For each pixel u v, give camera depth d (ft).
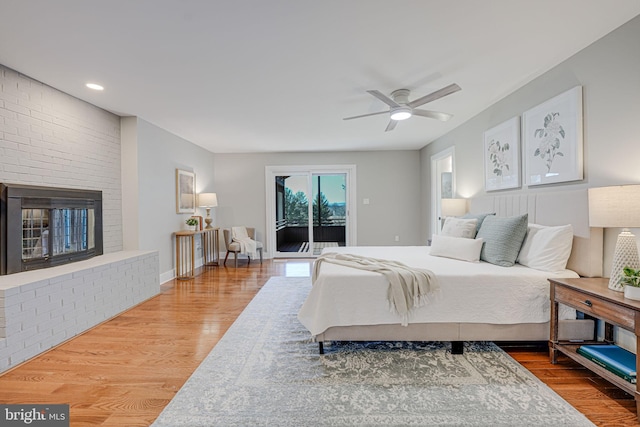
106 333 8.95
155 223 14.40
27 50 7.53
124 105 11.69
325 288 7.40
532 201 9.34
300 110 12.32
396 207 21.47
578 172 7.78
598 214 6.24
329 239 22.08
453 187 15.52
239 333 8.86
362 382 6.32
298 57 8.00
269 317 10.15
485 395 5.85
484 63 8.40
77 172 10.91
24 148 9.05
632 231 6.64
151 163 14.14
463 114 13.15
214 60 8.13
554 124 8.57
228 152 21.30
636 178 6.48
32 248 9.05
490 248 8.83
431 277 7.41
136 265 11.53
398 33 6.93
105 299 9.93
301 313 7.72
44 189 9.41
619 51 6.76
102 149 12.09
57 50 7.54
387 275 7.41
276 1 5.78
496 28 6.76
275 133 16.08
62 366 7.05
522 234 8.58
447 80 9.48
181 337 8.62
